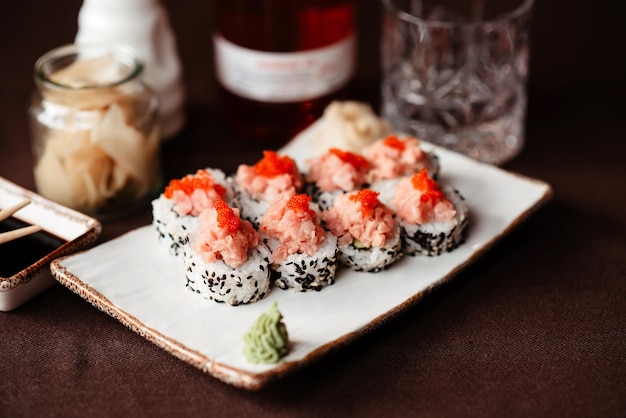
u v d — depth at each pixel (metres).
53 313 0.57
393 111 0.70
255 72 0.68
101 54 0.65
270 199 0.58
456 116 0.68
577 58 0.78
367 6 0.85
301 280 0.55
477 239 0.59
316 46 0.71
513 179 0.63
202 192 0.57
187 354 0.52
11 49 0.79
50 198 0.63
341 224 0.56
